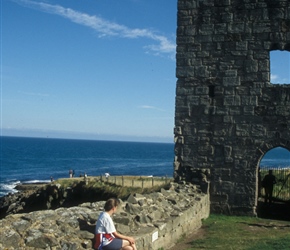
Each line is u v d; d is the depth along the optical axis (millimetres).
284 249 12133
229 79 19578
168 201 14641
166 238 11891
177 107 20406
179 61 20469
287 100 18656
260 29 19203
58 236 8430
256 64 19172
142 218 11164
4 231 7992
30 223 8523
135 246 9102
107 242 8344
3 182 88438
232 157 19375
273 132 18781
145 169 118562
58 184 45594
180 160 20250
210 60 19984
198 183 19625
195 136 20062
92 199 40656
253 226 16453
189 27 20391
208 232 15133
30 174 105812
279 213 19750
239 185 19188
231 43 19641
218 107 19719
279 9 18984
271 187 21344
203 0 20188
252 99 19172
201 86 20062
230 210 19219
